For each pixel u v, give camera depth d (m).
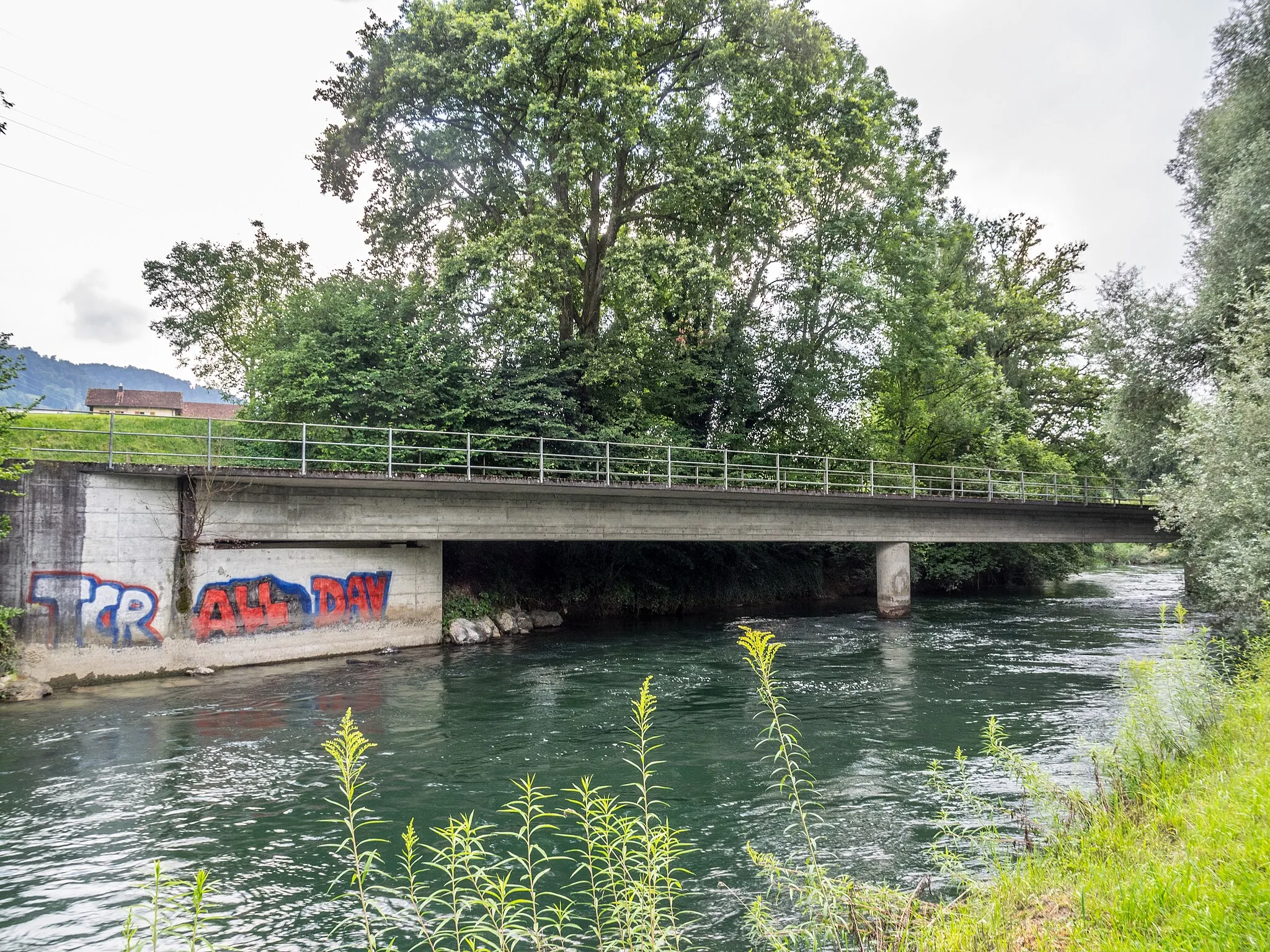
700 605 34.78
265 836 9.16
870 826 9.13
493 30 24.56
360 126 27.06
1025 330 46.72
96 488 17.52
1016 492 39.16
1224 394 17.34
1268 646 12.73
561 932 6.78
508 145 27.47
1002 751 8.63
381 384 25.50
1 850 8.76
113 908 7.40
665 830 5.66
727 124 28.92
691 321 34.09
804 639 25.55
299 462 24.98
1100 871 5.39
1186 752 8.27
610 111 24.78
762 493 26.73
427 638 24.09
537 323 27.58
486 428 27.12
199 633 19.03
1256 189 19.59
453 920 7.08
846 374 36.38
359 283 28.34
